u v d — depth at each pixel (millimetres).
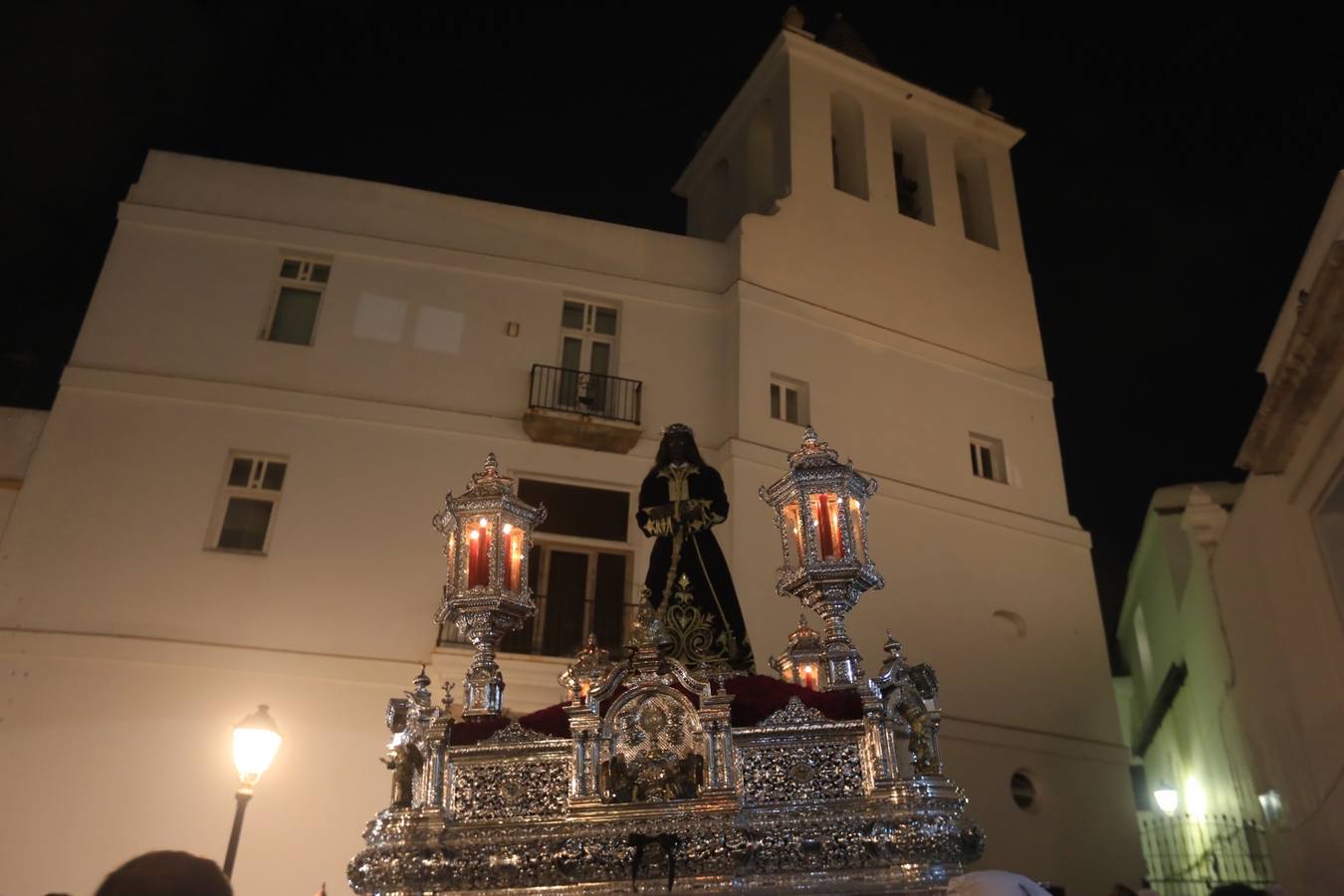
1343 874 11867
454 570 5430
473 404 15258
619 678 4410
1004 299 19875
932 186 20297
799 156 18828
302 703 13000
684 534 5473
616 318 16719
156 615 13039
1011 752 16031
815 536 5102
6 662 12422
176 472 13812
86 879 11680
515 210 16734
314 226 15688
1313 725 12234
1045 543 17938
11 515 13180
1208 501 17000
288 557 13719
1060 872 15625
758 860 3906
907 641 15812
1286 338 13281
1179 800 21531
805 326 17203
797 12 20266
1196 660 18422
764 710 4340
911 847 3840
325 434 14484
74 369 14008
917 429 17562
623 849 3967
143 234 15070
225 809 12320
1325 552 11281
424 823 4223
